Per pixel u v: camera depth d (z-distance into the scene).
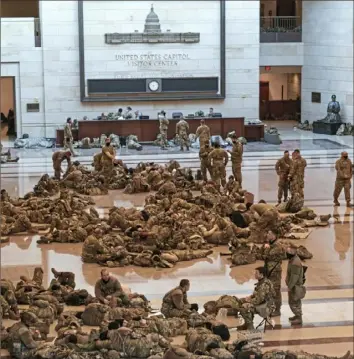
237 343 12.87
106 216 24.14
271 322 14.87
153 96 44.41
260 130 42.12
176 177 29.34
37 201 24.69
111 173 29.77
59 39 43.62
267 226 21.14
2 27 43.22
